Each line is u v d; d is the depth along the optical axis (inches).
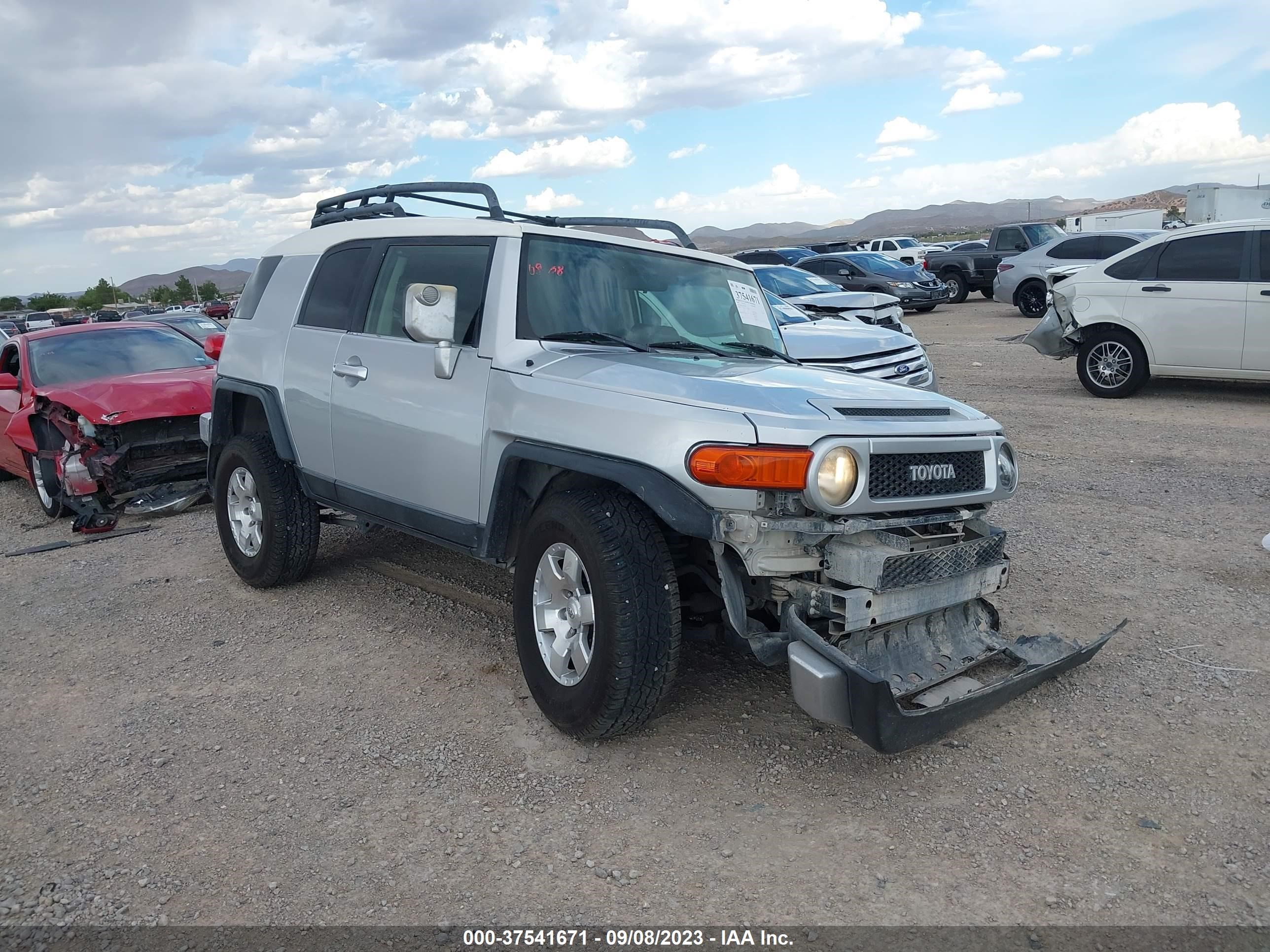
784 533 129.2
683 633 147.0
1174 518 251.9
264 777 138.3
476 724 152.3
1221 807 124.3
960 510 145.4
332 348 192.2
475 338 160.1
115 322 363.6
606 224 195.9
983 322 801.6
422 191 189.8
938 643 147.5
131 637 197.0
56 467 301.9
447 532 166.7
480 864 116.5
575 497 139.5
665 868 114.7
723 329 177.3
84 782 138.5
